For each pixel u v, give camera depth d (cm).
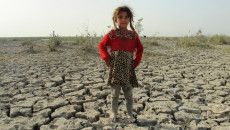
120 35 253
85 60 784
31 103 345
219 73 559
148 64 710
